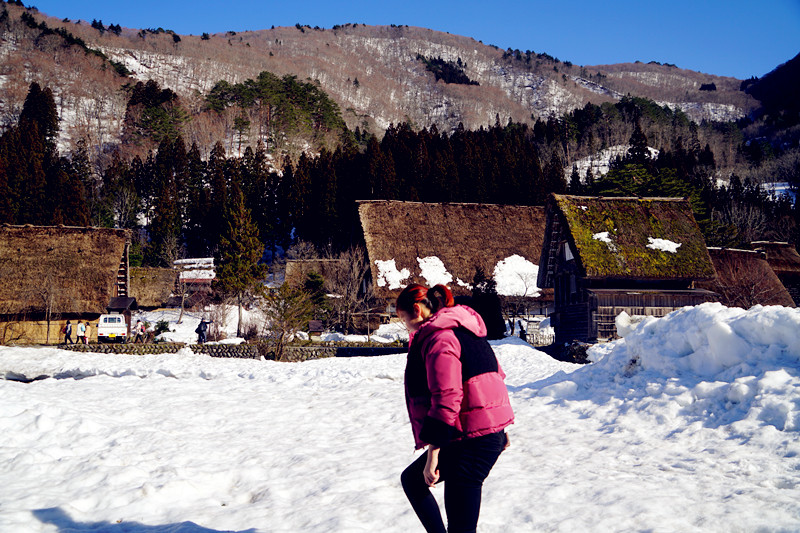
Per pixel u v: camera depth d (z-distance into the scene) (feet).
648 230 92.58
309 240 221.66
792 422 19.44
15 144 245.86
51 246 112.16
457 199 234.99
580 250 87.45
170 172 278.26
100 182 310.65
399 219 139.23
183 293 150.61
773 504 12.74
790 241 211.82
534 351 63.26
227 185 271.28
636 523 12.06
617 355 31.30
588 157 472.03
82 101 544.62
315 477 17.48
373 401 33.22
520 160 257.75
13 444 20.80
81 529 12.75
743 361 24.39
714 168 424.87
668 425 23.04
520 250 140.15
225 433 24.99
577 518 12.64
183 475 17.49
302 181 232.53
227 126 467.93
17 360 67.26
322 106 491.72
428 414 9.36
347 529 12.21
